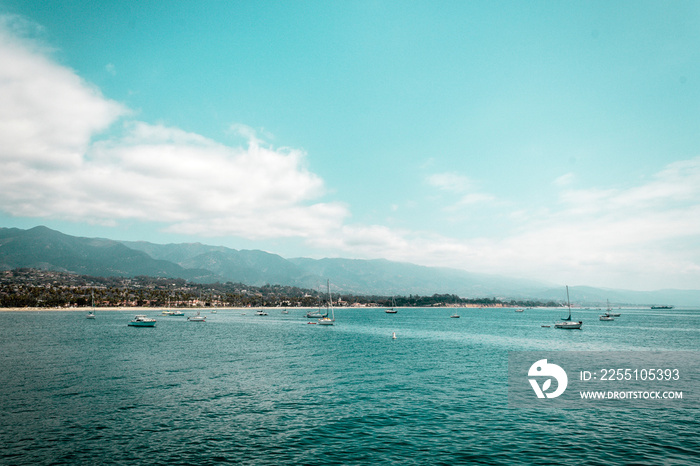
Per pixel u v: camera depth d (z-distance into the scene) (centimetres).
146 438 2972
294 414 3597
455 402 4056
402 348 9088
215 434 3064
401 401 4078
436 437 3031
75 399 4050
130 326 15862
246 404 3925
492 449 2797
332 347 9200
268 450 2761
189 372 5644
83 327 14788
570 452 2748
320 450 2764
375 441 2939
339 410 3731
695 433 3158
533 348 9212
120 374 5441
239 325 18250
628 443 2930
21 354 7344
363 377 5369
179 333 13212
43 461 2561
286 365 6388
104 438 2962
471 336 12875
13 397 4116
